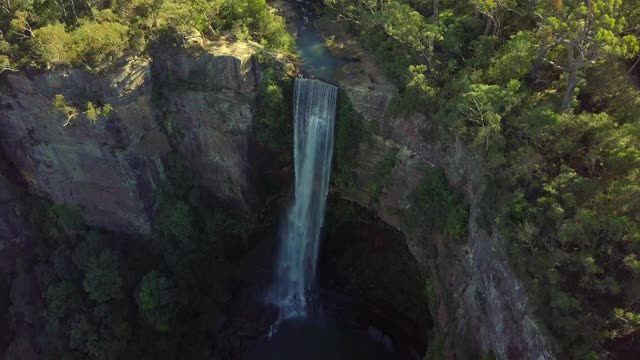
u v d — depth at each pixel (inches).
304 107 2175.2
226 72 2095.2
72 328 2224.4
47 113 2146.9
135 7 2219.5
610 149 1440.7
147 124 2226.9
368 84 2042.3
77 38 2058.3
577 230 1264.8
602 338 1224.8
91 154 2222.0
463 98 1566.2
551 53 1721.2
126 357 2204.7
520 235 1376.7
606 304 1266.0
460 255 1791.3
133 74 2076.8
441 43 1899.6
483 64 1790.1
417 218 1984.5
